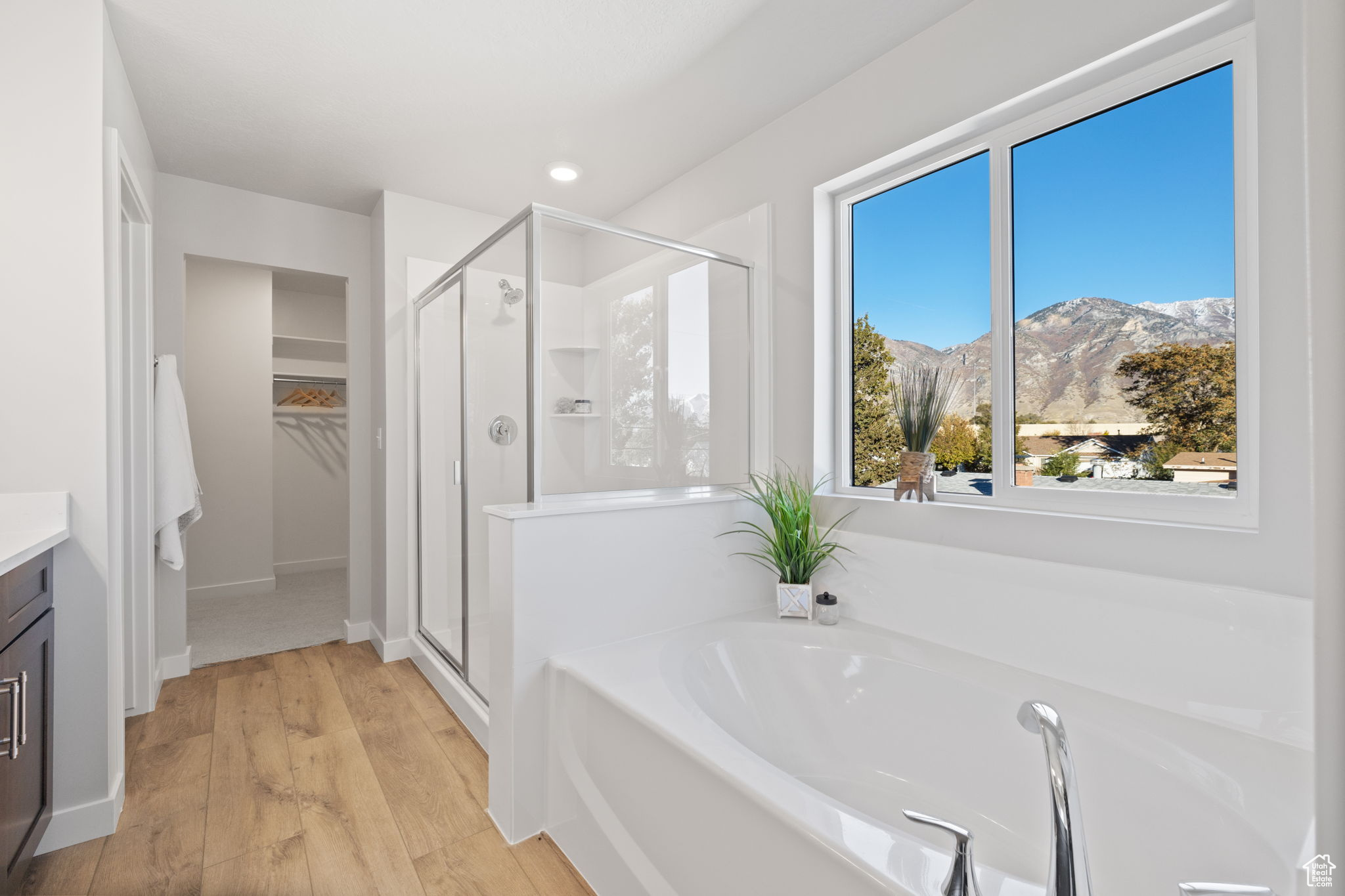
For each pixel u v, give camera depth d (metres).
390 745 2.28
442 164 2.92
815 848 1.01
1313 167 0.31
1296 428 1.34
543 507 1.91
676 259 2.38
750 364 2.60
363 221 3.51
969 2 1.89
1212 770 1.27
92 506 1.74
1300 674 1.31
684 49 2.12
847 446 2.41
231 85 2.28
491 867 1.66
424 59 2.16
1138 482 1.66
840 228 2.40
